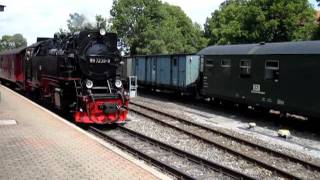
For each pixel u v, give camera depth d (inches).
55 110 835.4
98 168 363.9
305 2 1720.0
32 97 1038.4
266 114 873.5
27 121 607.5
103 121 665.0
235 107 968.3
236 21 1841.8
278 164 480.1
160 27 2310.5
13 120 613.3
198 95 1075.3
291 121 791.1
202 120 800.9
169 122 755.4
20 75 1136.2
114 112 665.6
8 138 486.0
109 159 394.9
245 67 848.9
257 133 680.4
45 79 834.8
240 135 649.0
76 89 674.8
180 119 762.8
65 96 717.9
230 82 898.1
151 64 1301.7
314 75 676.7
